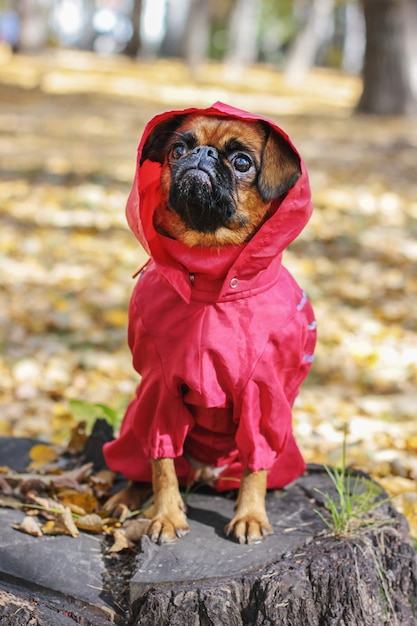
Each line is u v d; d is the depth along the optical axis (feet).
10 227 29.66
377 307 23.67
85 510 11.12
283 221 9.54
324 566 9.50
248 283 9.86
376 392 19.02
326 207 33.55
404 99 64.18
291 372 10.18
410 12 62.90
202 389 9.69
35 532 10.36
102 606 9.21
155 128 10.26
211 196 9.42
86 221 31.04
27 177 37.19
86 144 47.85
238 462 11.16
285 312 9.94
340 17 184.24
